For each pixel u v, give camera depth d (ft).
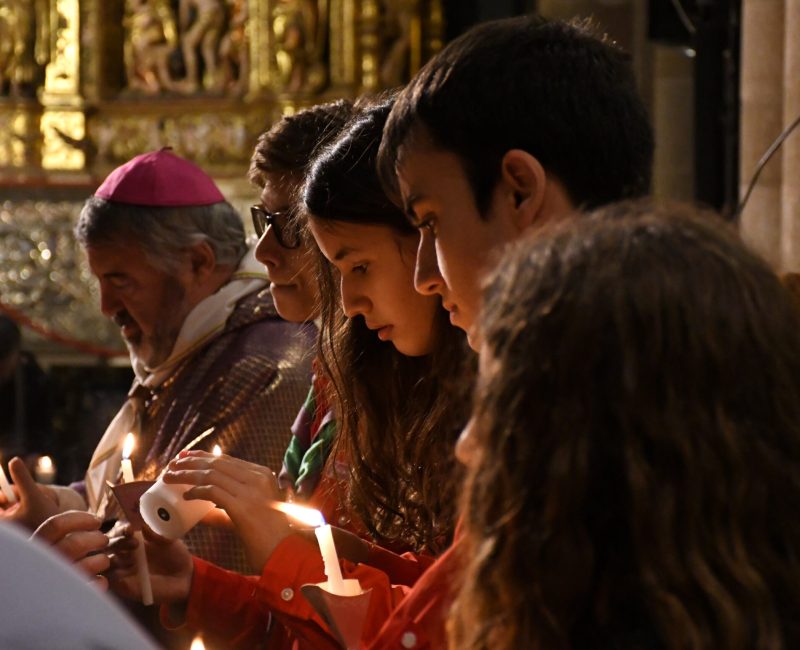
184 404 10.44
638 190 5.62
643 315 3.96
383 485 8.09
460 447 4.42
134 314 10.77
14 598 2.52
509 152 5.43
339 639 5.95
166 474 7.18
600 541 4.03
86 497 11.43
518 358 4.07
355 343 8.07
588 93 5.56
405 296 7.20
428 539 7.80
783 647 3.92
